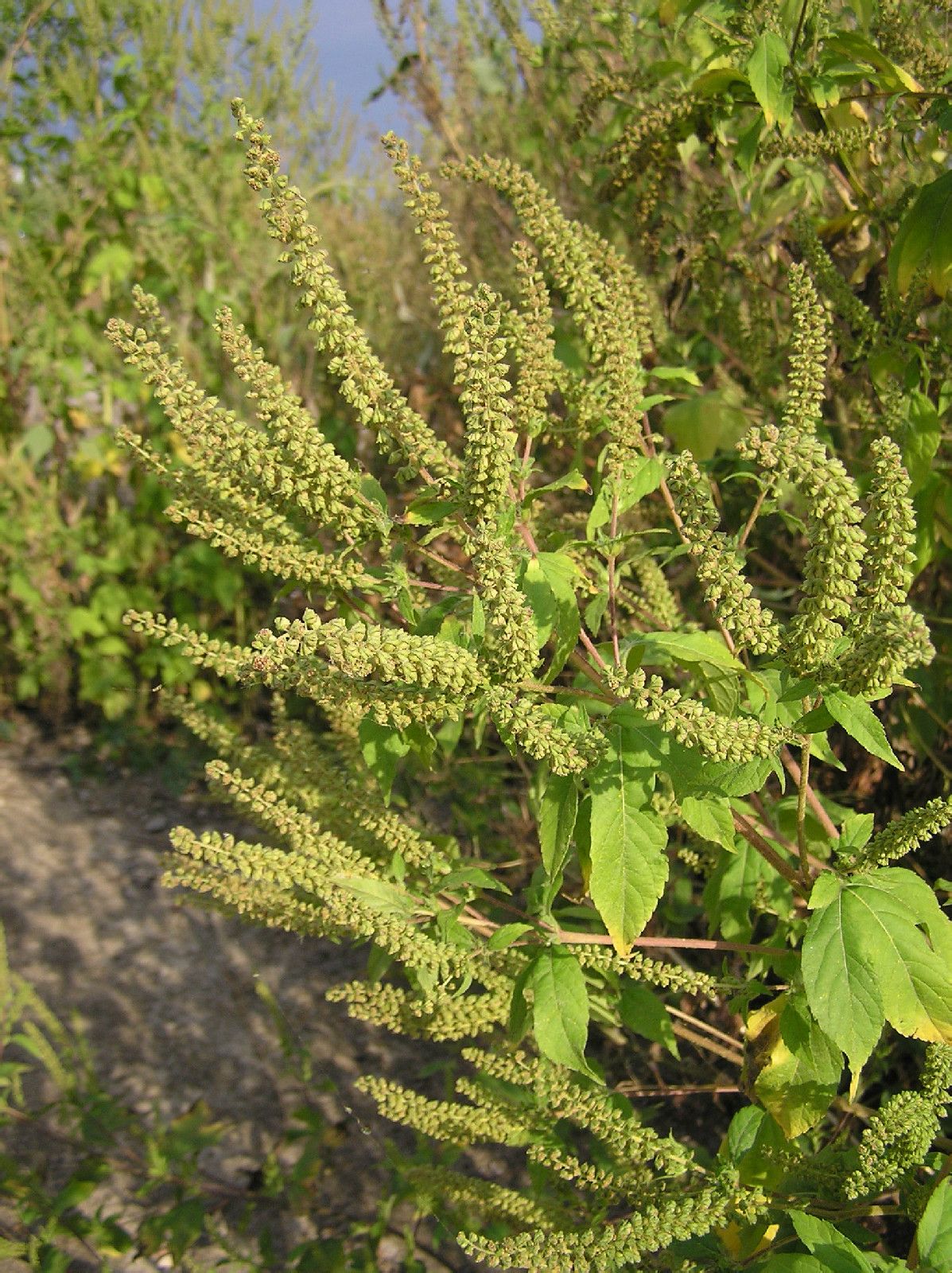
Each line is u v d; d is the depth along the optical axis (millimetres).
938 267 727
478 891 678
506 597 481
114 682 1678
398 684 499
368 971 700
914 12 832
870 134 821
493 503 514
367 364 519
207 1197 890
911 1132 552
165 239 1686
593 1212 668
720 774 508
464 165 633
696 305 1077
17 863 1403
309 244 499
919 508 792
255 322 1666
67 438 1767
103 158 1788
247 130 487
